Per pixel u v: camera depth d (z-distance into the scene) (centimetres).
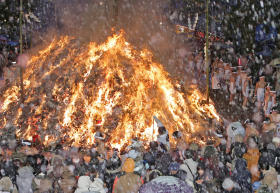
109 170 856
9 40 2498
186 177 806
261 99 1773
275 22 2503
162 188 585
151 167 822
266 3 2536
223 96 1912
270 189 823
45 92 1658
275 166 880
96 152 872
